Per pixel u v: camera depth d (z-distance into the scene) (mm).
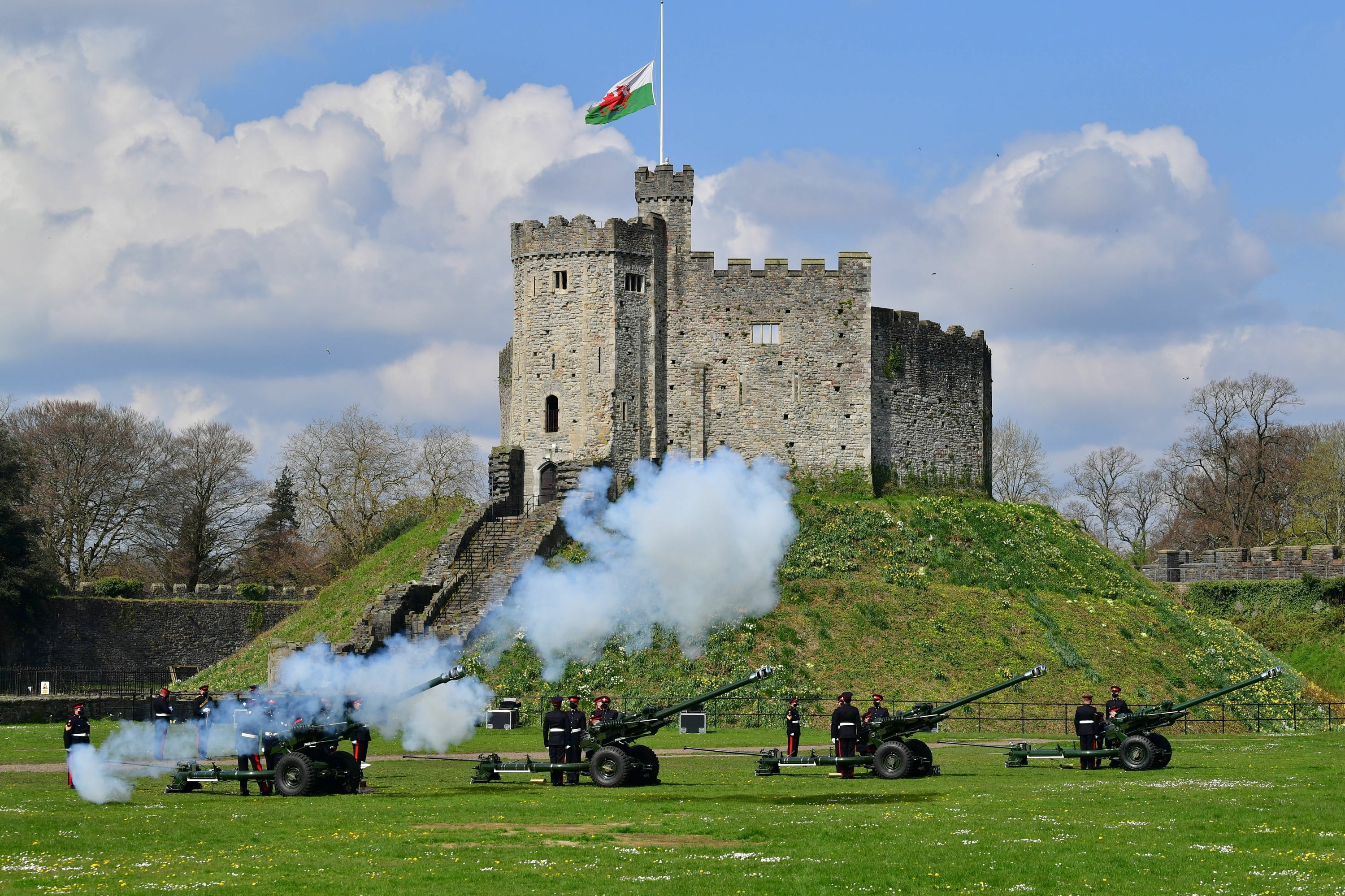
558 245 78938
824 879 22422
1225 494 121438
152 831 27156
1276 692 66312
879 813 29719
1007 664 63156
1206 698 40812
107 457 108938
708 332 79812
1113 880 22547
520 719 56469
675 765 42062
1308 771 39219
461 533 71812
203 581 117188
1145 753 39938
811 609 65938
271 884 21922
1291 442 129125
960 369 85938
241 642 99938
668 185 81562
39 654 91812
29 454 97562
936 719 37938
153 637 96812
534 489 78500
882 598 67438
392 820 28812
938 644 64250
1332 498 117125
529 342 79500
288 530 125500
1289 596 91688
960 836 26609
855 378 80062
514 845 25688
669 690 59500
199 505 114750
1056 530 78750
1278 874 23000
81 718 35344
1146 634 69000
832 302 80438
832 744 49469
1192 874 22984
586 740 36219
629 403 77938
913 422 83000
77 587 99375
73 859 24203
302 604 102312
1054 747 48094
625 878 22438
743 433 79312
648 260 79188
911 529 74250
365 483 109062
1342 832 27219
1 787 34844
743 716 58031
